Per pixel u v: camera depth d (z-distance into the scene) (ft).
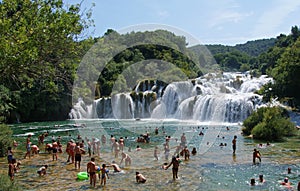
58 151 94.48
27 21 46.62
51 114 229.04
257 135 113.50
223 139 112.37
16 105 209.56
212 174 62.69
